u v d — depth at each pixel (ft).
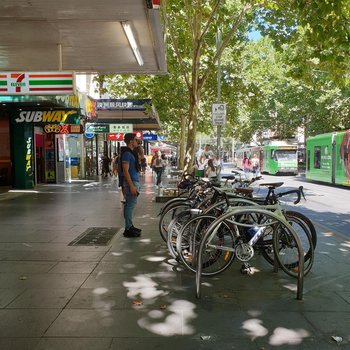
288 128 156.97
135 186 26.18
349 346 11.93
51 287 16.74
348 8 28.45
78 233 27.73
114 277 18.08
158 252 22.40
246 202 19.01
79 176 95.61
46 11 25.52
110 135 92.53
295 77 44.27
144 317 13.83
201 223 18.98
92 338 12.31
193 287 16.87
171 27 48.93
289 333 12.73
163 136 158.61
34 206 42.55
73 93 32.78
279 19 48.62
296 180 99.81
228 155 373.81
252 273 18.88
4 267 19.60
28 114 59.82
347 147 71.72
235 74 72.43
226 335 12.58
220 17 46.44
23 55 37.83
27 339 12.23
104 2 23.91
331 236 27.30
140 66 41.63
